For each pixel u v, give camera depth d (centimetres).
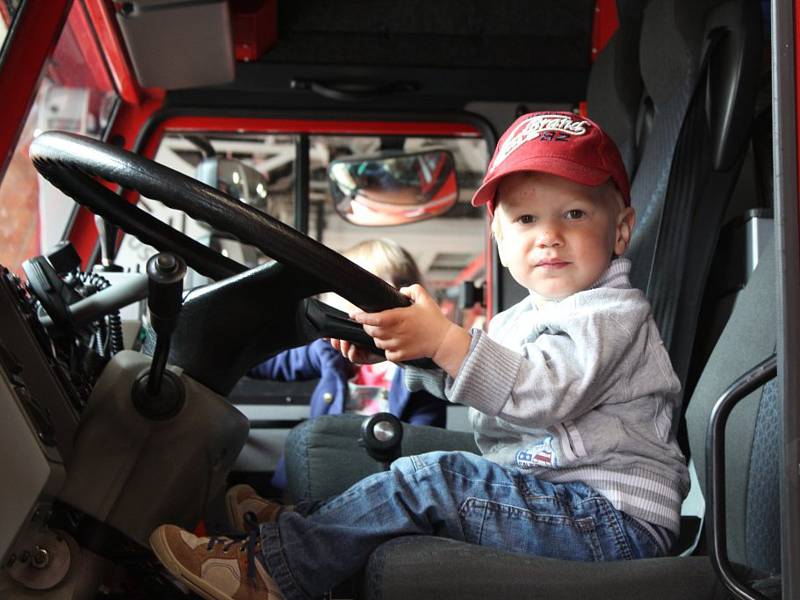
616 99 198
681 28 167
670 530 113
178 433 100
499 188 123
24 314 108
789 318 88
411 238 279
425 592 98
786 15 90
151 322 94
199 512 104
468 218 278
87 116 247
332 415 158
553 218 118
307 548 104
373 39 262
